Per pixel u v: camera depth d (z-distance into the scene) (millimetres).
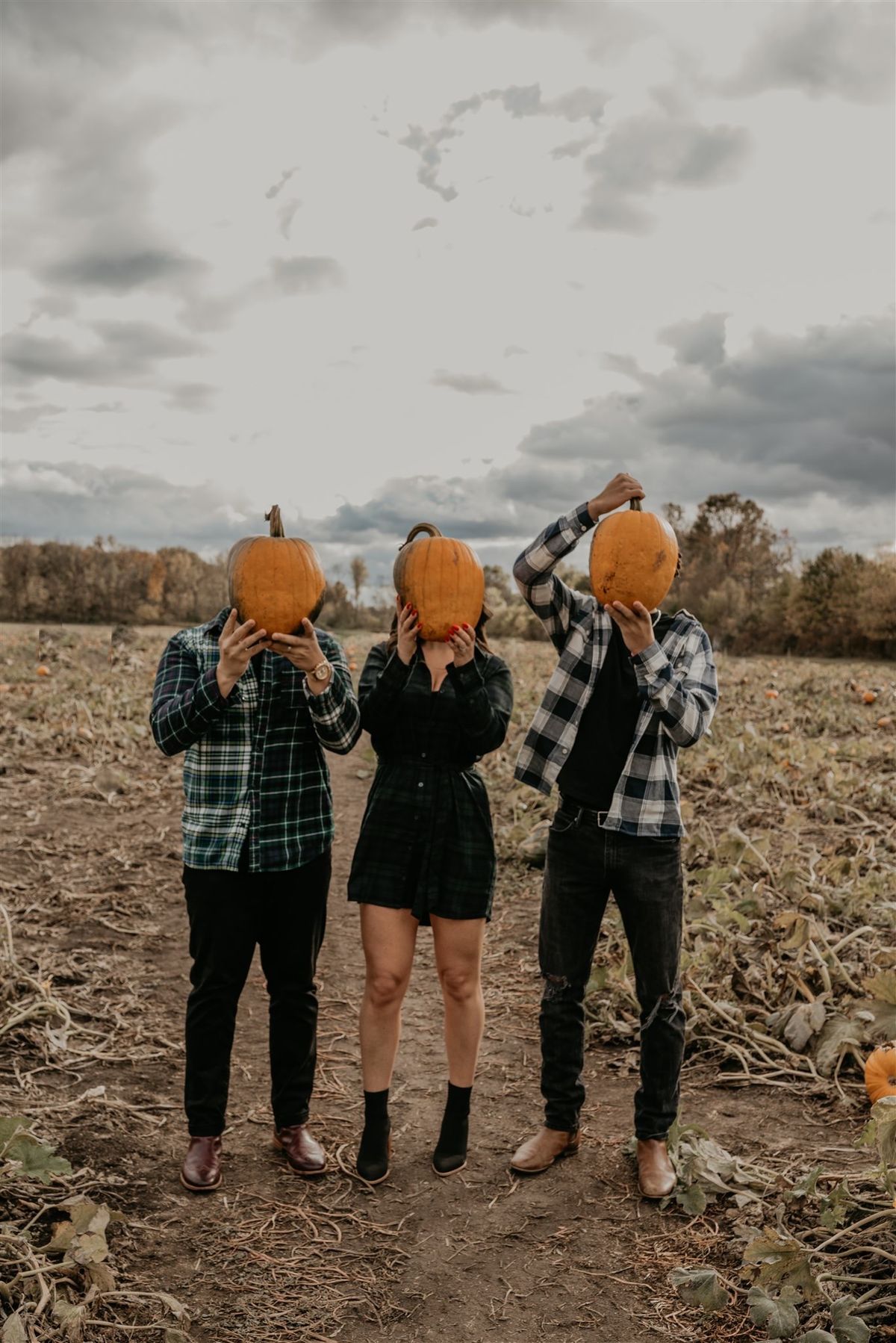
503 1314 2533
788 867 5293
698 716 2998
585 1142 3408
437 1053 4219
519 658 20234
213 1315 2500
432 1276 2689
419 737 3184
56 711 11148
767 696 13500
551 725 3205
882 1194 2793
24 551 69562
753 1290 2354
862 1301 2365
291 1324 2479
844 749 9453
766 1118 3439
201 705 2895
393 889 3139
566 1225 2924
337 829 7922
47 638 19344
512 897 6203
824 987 4184
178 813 7965
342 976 5094
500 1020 4512
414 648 3191
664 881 3092
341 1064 4094
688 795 8031
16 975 4418
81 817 7613
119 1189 3027
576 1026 3244
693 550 65500
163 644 19609
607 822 3064
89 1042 4070
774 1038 3934
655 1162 3078
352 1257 2768
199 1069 3092
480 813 3207
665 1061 3096
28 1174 2715
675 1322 2488
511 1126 3574
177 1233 2840
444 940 3172
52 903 5680
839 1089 3531
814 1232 2684
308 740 3188
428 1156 3363
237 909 3068
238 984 3123
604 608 3244
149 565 72062
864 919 5035
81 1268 2539
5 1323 2299
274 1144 3393
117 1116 3471
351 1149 3387
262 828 3059
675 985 3129
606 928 5172
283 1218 2947
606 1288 2625
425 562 3188
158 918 5637
